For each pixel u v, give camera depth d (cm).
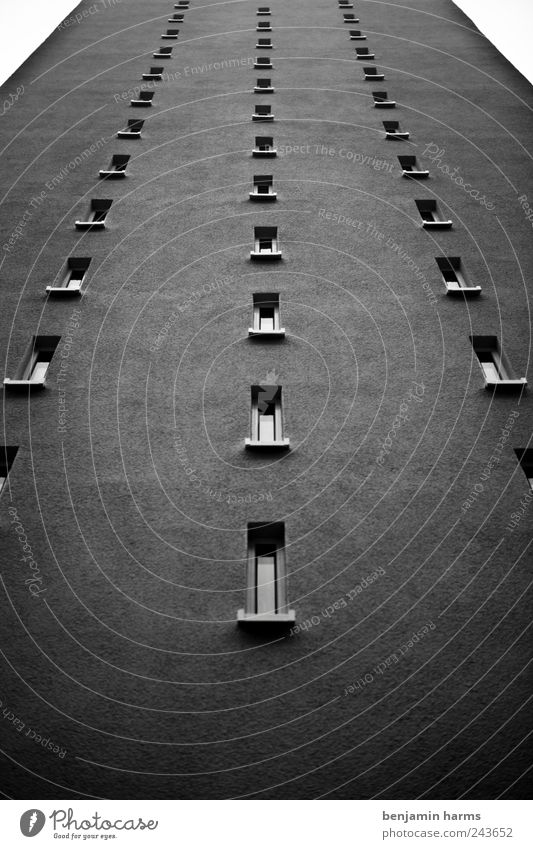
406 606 1130
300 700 1027
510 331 1642
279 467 1331
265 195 2120
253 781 957
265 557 1249
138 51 3431
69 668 1061
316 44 3494
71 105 2830
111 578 1165
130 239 1964
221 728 1002
